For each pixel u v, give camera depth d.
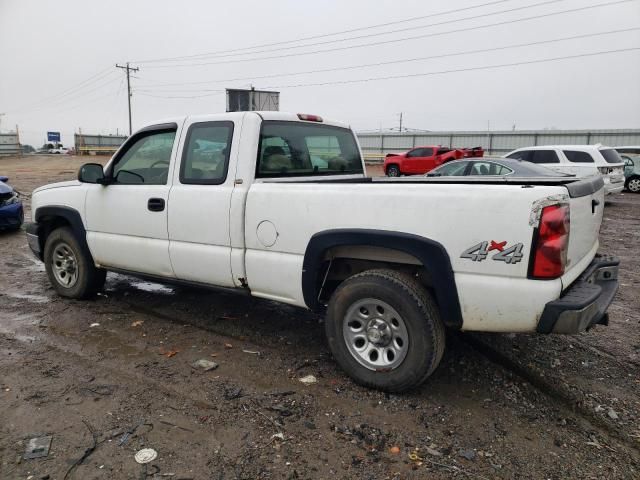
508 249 2.85
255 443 2.79
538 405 3.25
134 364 3.79
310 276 3.54
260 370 3.71
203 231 4.07
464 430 2.95
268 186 3.72
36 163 41.28
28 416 3.04
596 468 2.61
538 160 14.75
